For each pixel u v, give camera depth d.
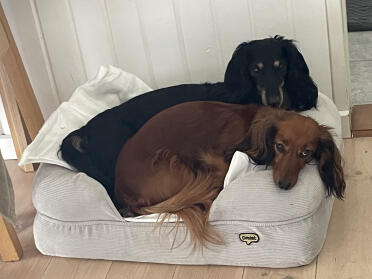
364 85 1.65
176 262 1.15
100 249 1.17
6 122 1.55
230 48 1.44
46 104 1.55
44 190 1.17
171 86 1.36
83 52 1.48
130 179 1.18
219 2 1.39
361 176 1.33
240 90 1.27
